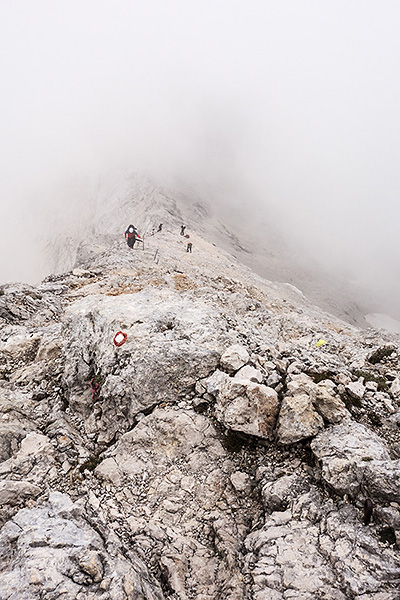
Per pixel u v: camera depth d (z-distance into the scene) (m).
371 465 6.69
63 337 12.16
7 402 9.60
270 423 8.37
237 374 9.33
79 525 6.34
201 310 12.31
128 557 6.05
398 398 9.77
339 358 12.77
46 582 5.10
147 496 7.54
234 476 7.87
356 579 5.43
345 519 6.33
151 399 9.26
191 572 6.23
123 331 10.53
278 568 5.86
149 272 27.61
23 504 6.83
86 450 8.63
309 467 7.57
